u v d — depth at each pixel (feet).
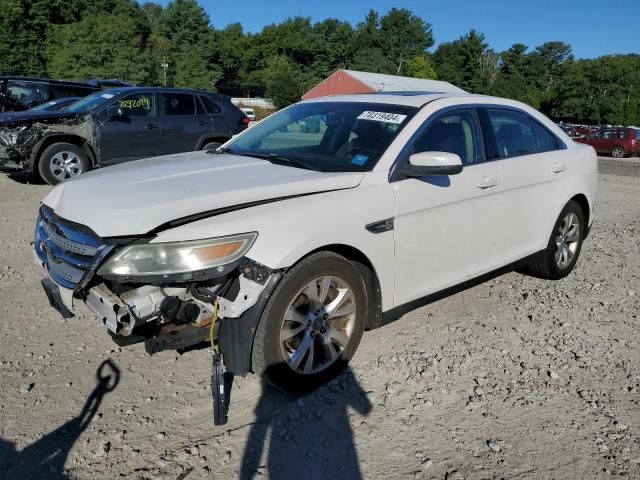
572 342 13.09
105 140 31.07
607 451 9.25
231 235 9.34
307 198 10.40
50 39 222.48
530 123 15.64
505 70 366.43
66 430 9.54
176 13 330.54
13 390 10.64
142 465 8.73
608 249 21.79
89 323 13.52
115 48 193.67
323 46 356.79
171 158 13.33
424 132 12.50
